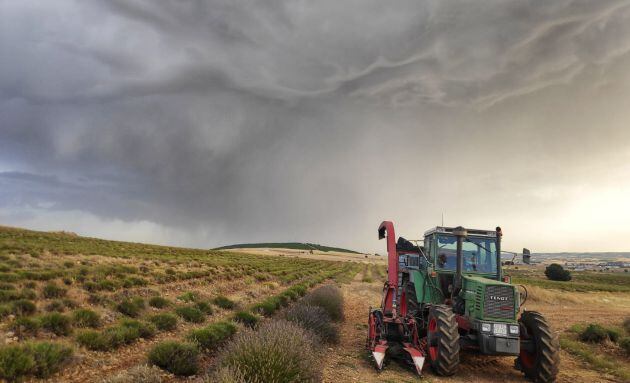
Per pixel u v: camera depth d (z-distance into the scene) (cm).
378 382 806
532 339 894
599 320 1997
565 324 1833
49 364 712
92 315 1099
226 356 717
